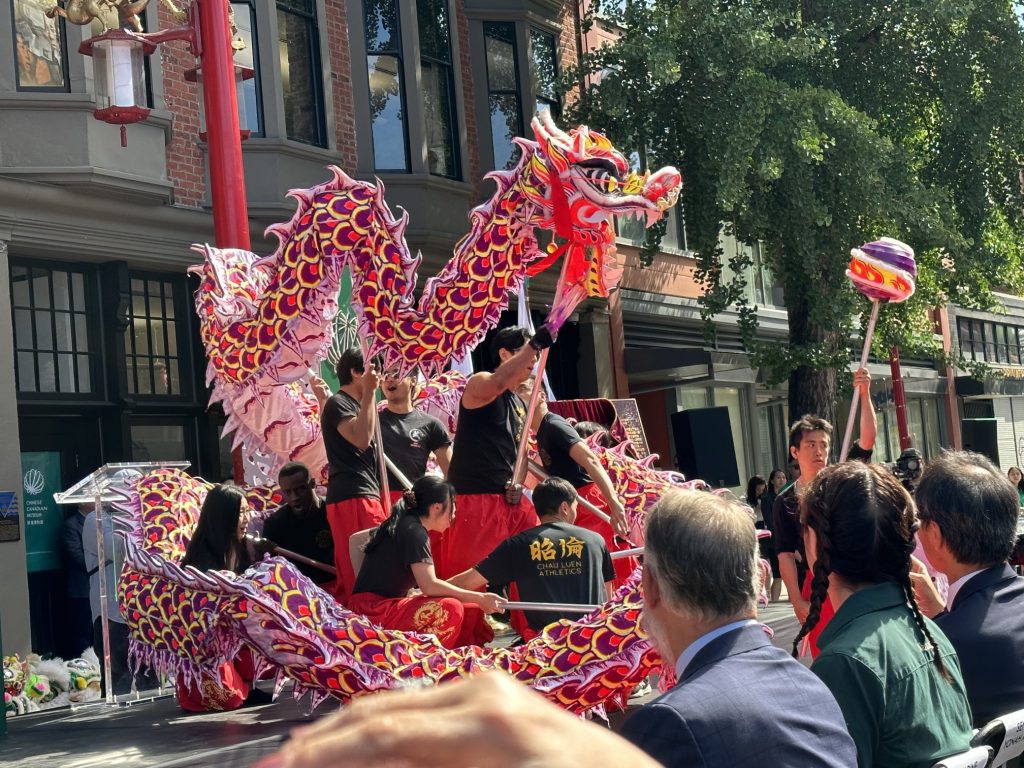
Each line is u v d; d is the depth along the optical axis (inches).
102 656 300.7
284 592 200.4
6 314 419.5
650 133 645.9
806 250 602.9
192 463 501.7
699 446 788.6
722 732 80.5
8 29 430.6
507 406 243.4
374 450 250.2
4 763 191.5
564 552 216.2
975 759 99.1
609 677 197.3
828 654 102.3
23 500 422.6
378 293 240.8
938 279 651.5
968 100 682.2
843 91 665.6
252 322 252.2
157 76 473.4
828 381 686.5
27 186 423.8
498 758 19.1
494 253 235.6
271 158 519.5
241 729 212.5
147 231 469.1
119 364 467.8
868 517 110.6
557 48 715.4
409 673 198.7
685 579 88.9
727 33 600.4
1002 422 1378.0
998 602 123.9
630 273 781.3
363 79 582.6
